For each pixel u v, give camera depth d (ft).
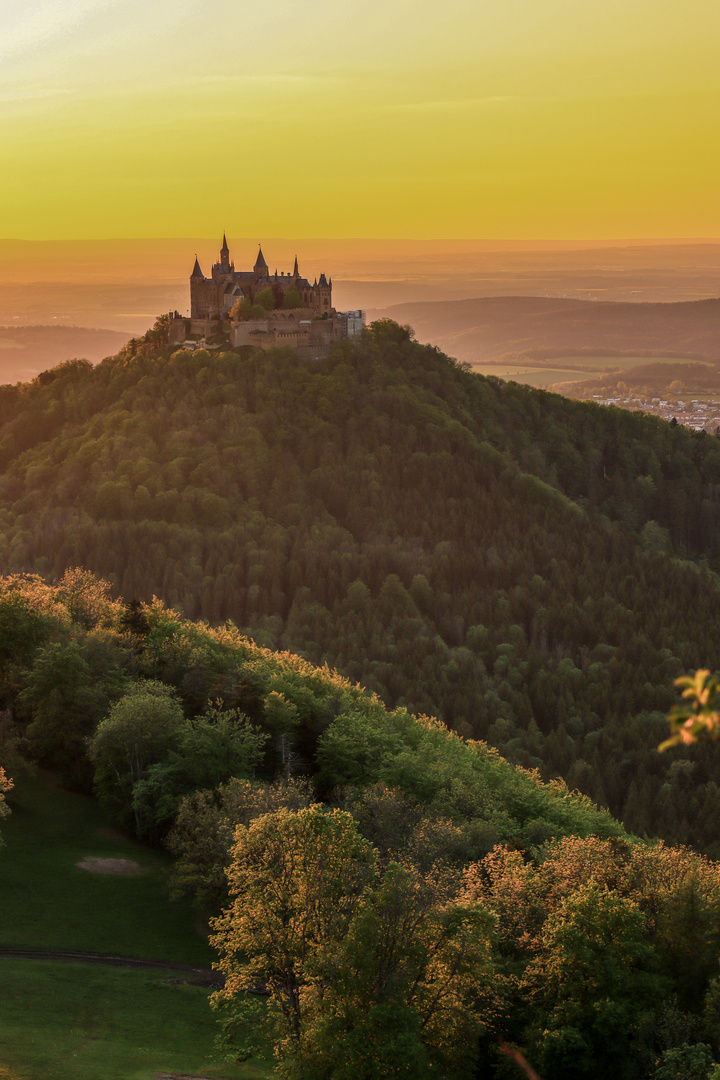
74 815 326.24
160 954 254.47
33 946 252.62
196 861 274.16
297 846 189.67
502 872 241.96
